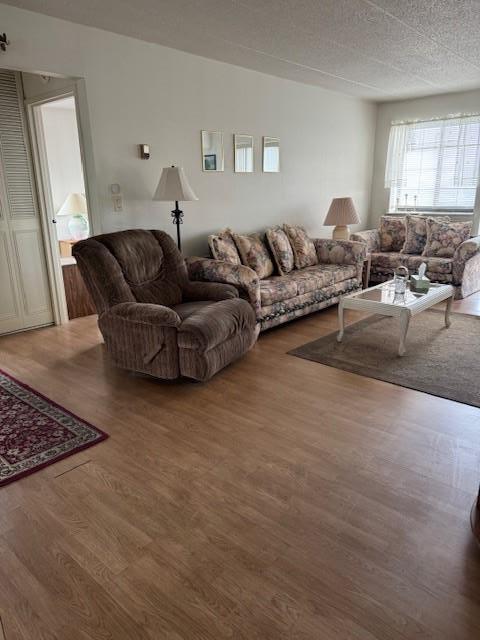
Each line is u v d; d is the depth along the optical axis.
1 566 1.58
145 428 2.48
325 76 4.91
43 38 3.13
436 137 6.18
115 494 1.95
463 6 3.06
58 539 1.70
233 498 1.91
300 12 3.12
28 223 4.12
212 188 4.48
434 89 5.64
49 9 3.02
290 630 1.34
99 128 3.53
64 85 3.54
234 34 3.54
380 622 1.35
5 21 2.95
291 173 5.38
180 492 1.96
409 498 1.89
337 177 6.15
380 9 3.09
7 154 3.90
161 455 2.23
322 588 1.47
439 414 2.58
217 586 1.49
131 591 1.48
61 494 1.96
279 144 5.13
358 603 1.42
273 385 2.99
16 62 3.04
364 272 5.42
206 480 2.03
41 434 2.43
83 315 4.67
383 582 1.49
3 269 4.00
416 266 5.34
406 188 6.60
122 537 1.71
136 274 3.32
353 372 3.17
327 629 1.34
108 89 3.53
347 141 6.18
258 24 3.34
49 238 4.22
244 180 4.80
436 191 6.34
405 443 2.30
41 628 1.36
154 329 2.87
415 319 4.38
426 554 1.60
